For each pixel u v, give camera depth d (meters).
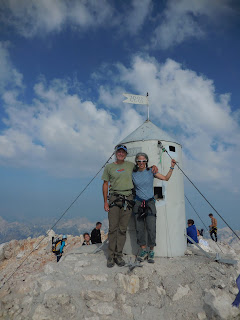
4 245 10.68
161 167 5.30
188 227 7.54
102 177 4.81
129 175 4.66
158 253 5.00
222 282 3.97
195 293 3.82
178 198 5.36
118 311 3.47
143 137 5.49
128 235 5.18
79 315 3.37
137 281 3.91
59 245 8.66
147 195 4.66
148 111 6.18
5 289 4.13
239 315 3.63
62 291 3.61
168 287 3.85
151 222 4.57
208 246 10.61
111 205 4.56
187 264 4.43
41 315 3.31
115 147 5.82
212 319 3.50
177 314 3.53
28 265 8.71
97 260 4.73
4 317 3.44
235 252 11.05
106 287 3.75
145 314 3.46
